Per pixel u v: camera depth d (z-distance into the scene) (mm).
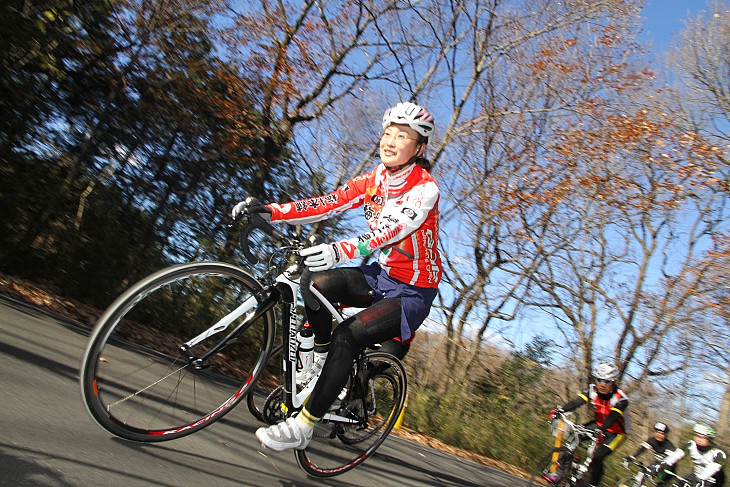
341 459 3156
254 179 10805
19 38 7250
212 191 10391
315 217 2729
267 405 3260
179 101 9734
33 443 1923
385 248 2654
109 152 9625
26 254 6836
